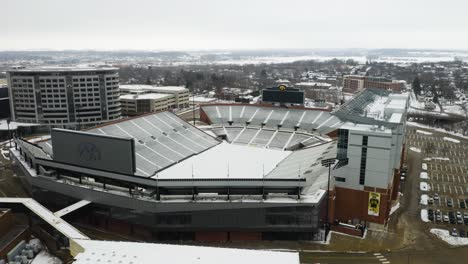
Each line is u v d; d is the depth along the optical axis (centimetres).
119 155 9912
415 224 10562
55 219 8244
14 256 8069
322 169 10894
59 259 7950
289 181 9519
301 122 18238
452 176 14812
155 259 6075
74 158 10600
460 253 8975
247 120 19138
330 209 10019
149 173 11581
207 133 16988
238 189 9756
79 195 10362
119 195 9756
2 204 9312
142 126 15000
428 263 8481
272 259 6119
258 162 13412
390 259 8625
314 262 8425
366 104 13338
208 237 9562
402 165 14475
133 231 9850
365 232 9969
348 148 10231
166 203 9300
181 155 13762
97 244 6625
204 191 9762
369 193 10212
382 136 9794
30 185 11688
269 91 19962
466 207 11819
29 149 12331
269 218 9344
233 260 6066
